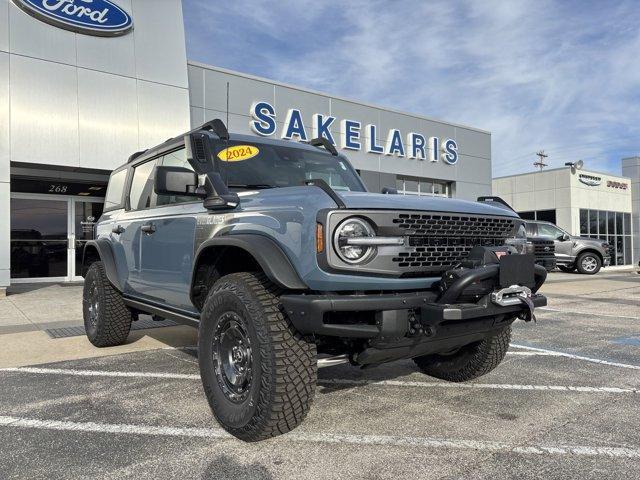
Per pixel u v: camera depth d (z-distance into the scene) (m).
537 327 7.32
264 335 2.91
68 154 11.41
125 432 3.28
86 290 5.98
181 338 6.29
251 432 3.00
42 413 3.64
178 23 13.03
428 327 2.99
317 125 16.03
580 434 3.25
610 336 6.61
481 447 3.05
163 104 12.62
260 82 14.94
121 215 5.25
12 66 10.88
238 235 3.27
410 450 3.00
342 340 3.18
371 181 17.41
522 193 28.38
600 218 27.81
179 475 2.70
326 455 2.93
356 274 2.85
